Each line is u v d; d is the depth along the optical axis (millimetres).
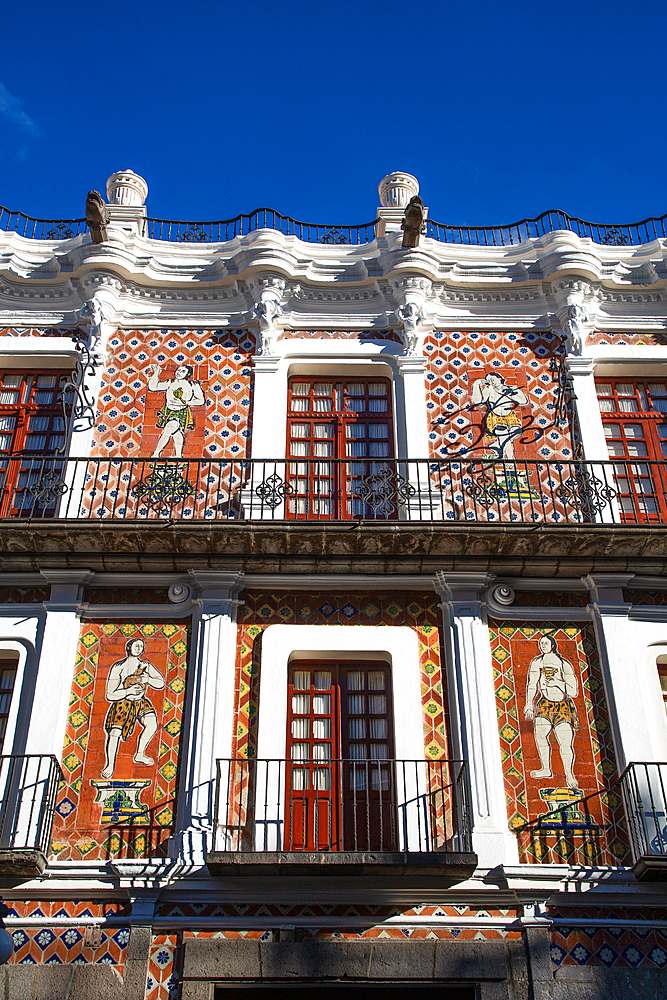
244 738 12148
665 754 12164
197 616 12867
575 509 14023
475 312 15852
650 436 15203
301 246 16141
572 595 13352
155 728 12172
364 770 12297
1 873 10875
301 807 11984
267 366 15102
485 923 10961
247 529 12594
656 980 10727
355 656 12867
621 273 16047
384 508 13633
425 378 15148
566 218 16703
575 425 14875
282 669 12547
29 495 14148
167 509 13688
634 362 15438
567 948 10883
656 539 12797
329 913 11008
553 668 12766
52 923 10883
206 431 14602
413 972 10664
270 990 10766
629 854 11539
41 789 11523
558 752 12203
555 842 11609
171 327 15492
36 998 10469
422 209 15477
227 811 11625
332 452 14914
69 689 12352
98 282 15406
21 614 12867
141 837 11484
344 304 15820
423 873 10852
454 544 12875
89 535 12656
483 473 14203
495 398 15070
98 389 14820
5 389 15234
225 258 15922
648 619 13070
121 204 16625
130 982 10555
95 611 12914
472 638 12727
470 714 12219
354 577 13195
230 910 11023
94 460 13633
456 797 11711
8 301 15633
